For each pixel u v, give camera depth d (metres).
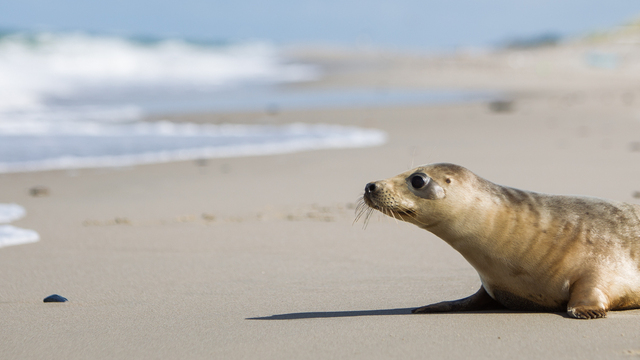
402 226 9.35
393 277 6.96
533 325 4.93
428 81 47.84
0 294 6.65
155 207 11.00
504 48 132.00
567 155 15.51
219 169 14.48
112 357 4.56
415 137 19.47
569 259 5.26
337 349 4.50
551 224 5.35
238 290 6.61
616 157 15.09
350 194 11.71
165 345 4.77
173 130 20.95
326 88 41.62
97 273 7.41
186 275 7.26
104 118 23.95
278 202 11.16
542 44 125.81
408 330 4.90
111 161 15.42
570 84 45.00
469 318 5.24
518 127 21.78
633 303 5.23
